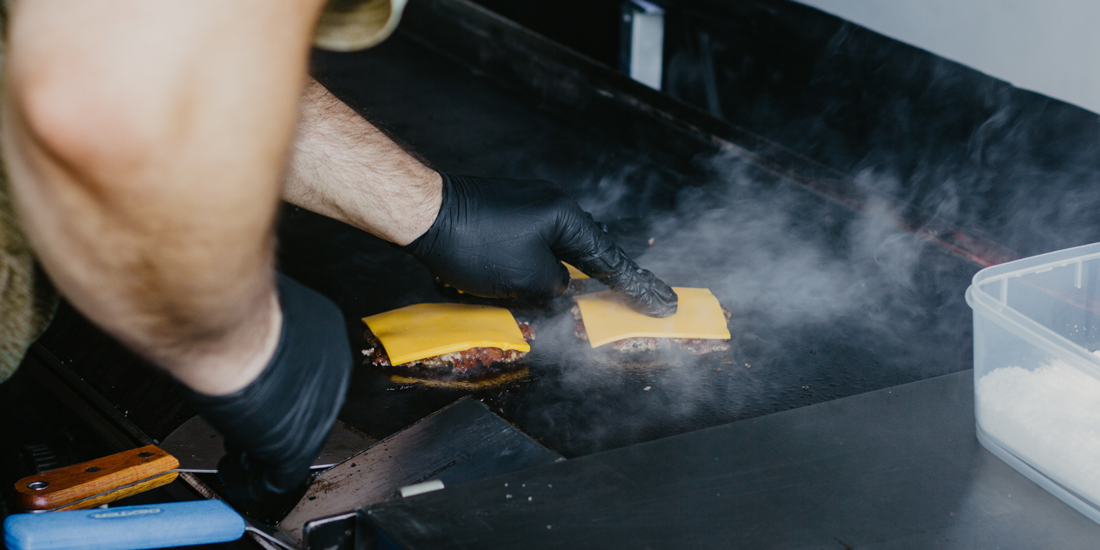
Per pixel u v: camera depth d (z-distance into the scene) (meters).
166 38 0.41
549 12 4.15
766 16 3.17
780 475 1.02
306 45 0.48
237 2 0.43
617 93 2.55
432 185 1.43
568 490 0.96
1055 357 1.01
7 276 0.68
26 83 0.39
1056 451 0.98
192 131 0.42
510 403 1.40
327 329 0.71
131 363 1.46
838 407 1.19
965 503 0.98
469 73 2.99
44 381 1.50
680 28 3.62
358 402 1.39
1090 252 1.21
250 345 0.59
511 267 1.47
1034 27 2.86
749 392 1.44
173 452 1.22
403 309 1.62
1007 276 1.15
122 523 0.94
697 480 1.00
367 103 2.70
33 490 1.03
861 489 1.00
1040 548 0.91
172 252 0.45
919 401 1.21
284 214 2.03
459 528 0.87
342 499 1.12
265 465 0.72
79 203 0.43
